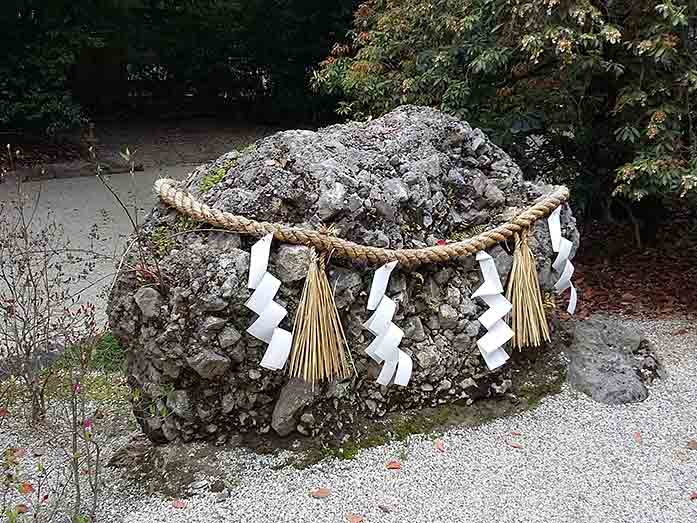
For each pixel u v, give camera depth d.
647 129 3.39
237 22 10.33
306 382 2.25
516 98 3.92
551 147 4.27
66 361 2.79
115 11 9.20
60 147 8.27
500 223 2.65
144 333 2.26
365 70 4.63
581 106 3.98
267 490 2.14
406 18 4.41
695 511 2.10
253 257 2.19
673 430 2.49
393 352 2.31
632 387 2.68
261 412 2.29
